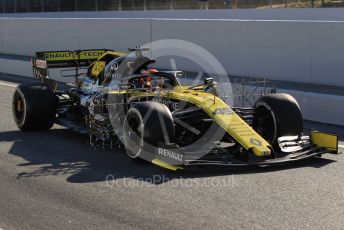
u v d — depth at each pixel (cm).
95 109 916
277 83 1376
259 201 645
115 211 616
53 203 645
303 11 2467
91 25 1953
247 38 1495
